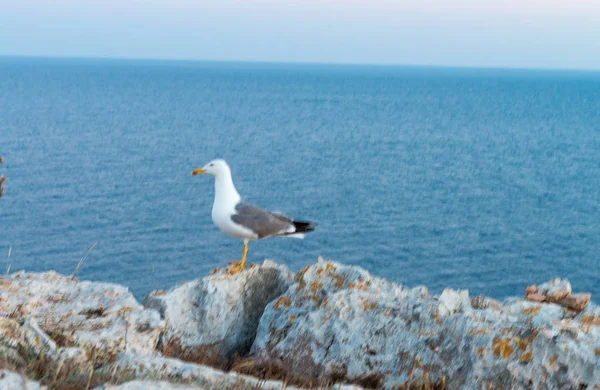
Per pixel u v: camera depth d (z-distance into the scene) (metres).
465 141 159.75
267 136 156.12
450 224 78.69
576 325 8.57
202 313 10.58
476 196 95.81
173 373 7.35
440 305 9.08
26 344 7.49
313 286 10.54
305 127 177.88
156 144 134.50
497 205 90.50
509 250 69.56
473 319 8.72
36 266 58.16
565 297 10.27
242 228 12.16
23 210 75.56
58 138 135.88
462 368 8.37
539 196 98.00
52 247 63.19
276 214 12.76
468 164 124.25
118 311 9.47
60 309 9.45
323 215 79.81
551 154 142.38
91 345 8.37
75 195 84.38
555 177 114.19
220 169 12.39
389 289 10.43
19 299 9.51
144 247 64.38
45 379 6.54
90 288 10.20
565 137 176.12
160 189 90.88
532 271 63.72
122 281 55.91
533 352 8.09
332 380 9.02
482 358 8.22
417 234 73.31
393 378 8.69
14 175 95.00
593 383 7.82
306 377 9.09
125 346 8.34
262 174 105.06
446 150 142.25
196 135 152.38
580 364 7.93
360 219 78.56
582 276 63.09
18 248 62.38
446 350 8.59
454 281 60.03
